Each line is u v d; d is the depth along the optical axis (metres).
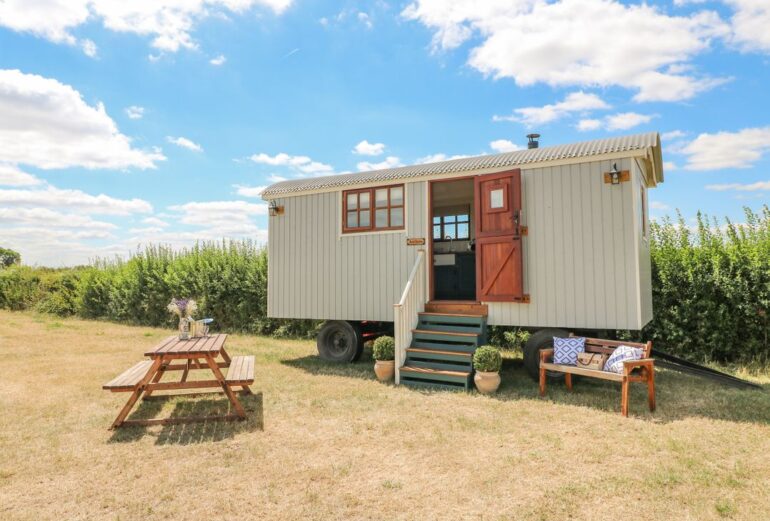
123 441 4.24
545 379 6.33
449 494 3.12
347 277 8.40
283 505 2.97
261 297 12.86
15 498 3.10
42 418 4.98
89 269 18.50
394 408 5.32
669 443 4.04
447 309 7.40
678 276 8.20
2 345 10.52
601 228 6.23
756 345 7.67
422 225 7.68
